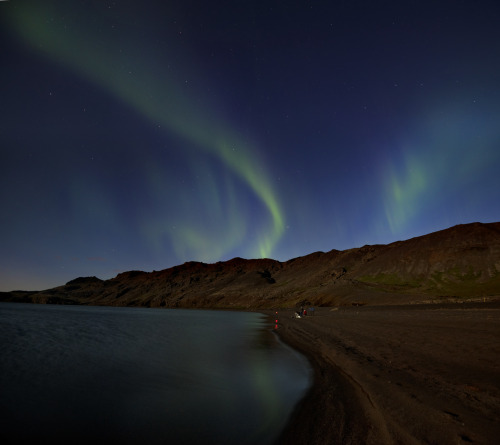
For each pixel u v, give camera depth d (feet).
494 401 24.12
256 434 24.16
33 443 25.49
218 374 47.37
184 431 26.00
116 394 38.68
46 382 45.65
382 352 49.83
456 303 168.86
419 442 18.93
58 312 391.45
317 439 21.81
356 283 357.61
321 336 82.94
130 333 125.49
